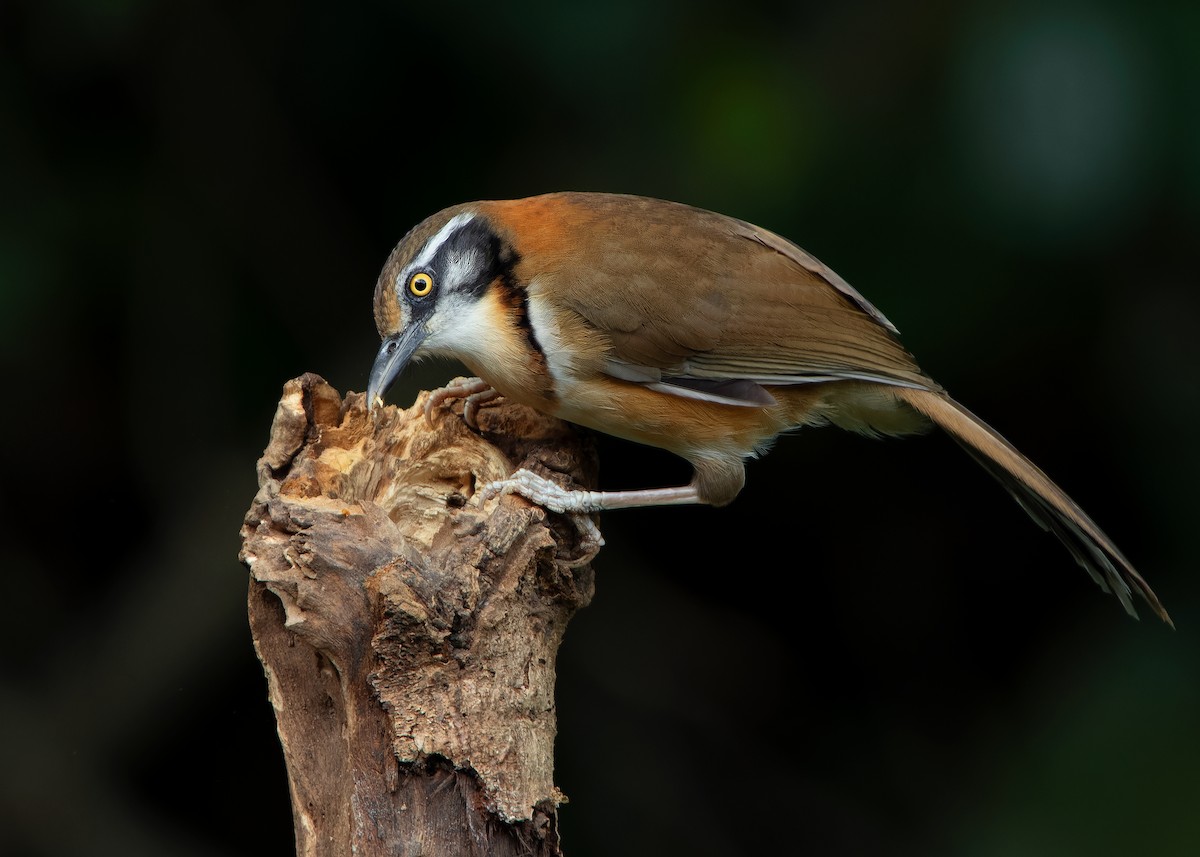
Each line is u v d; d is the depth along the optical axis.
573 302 8.77
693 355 8.99
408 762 6.18
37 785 12.17
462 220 8.91
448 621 6.29
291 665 6.66
